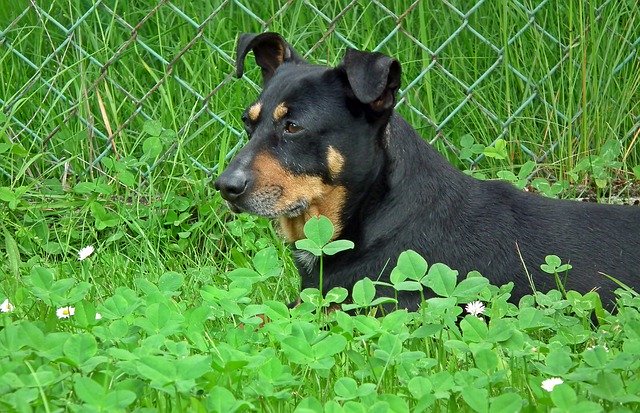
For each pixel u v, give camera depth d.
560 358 6.68
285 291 9.40
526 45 11.32
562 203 8.81
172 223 10.47
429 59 10.98
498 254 8.41
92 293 9.05
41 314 7.96
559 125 11.24
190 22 10.63
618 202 10.89
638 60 11.29
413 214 8.45
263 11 11.46
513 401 5.95
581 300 7.74
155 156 10.49
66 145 10.89
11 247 9.80
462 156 10.77
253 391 6.37
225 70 11.26
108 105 11.12
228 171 8.45
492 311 7.51
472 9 10.77
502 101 11.27
